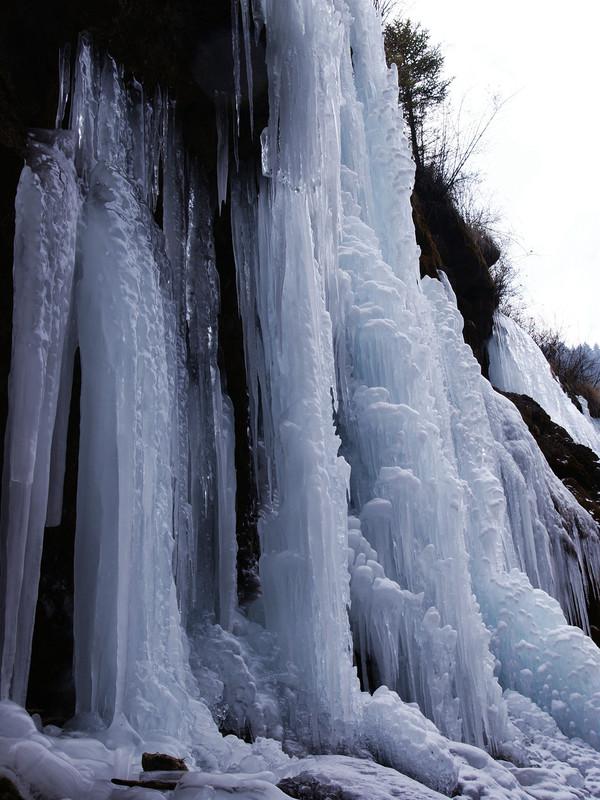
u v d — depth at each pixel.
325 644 4.86
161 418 4.30
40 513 3.60
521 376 13.32
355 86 8.44
